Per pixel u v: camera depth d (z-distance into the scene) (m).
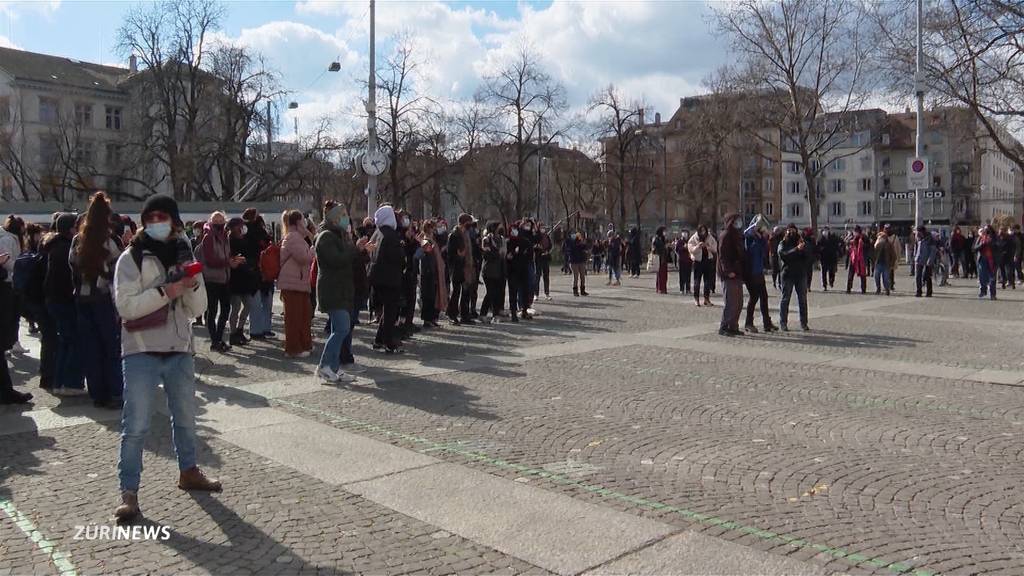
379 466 6.16
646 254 55.38
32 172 52.81
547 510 5.16
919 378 9.80
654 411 8.01
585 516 5.05
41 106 67.50
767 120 43.19
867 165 90.62
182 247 5.20
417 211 59.38
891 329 14.54
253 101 43.69
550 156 63.00
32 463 6.39
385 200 51.12
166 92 43.31
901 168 88.31
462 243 15.49
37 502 5.43
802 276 14.31
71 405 8.62
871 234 37.09
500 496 5.44
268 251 12.34
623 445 6.72
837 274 34.28
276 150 46.44
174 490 5.62
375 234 13.30
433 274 14.73
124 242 9.66
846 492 5.49
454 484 5.70
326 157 44.94
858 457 6.36
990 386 9.28
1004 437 6.99
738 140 45.56
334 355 9.61
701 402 8.43
